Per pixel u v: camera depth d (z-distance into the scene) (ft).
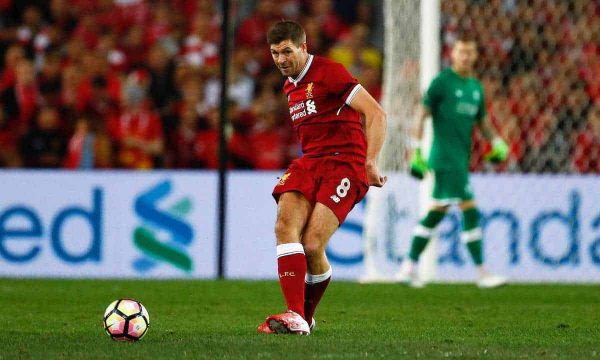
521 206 126.52
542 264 126.31
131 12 161.07
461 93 108.88
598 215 127.03
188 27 161.68
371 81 156.66
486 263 125.39
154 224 126.21
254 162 146.92
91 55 151.12
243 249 126.62
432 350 54.49
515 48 142.20
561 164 138.51
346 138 64.03
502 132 138.41
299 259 61.57
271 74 155.22
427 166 111.75
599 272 126.31
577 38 143.33
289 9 164.76
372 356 51.34
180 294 100.22
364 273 124.77
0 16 159.12
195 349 53.83
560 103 140.05
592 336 65.31
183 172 126.82
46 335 63.21
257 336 60.23
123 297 96.37
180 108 147.23
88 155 141.69
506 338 63.46
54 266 126.11
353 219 125.80
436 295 101.71
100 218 126.31
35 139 142.92
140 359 50.11
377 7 171.12
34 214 126.52
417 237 112.16
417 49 126.62
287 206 62.69
